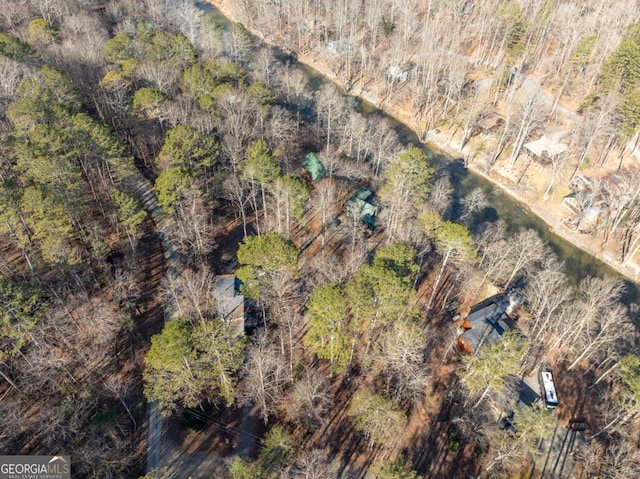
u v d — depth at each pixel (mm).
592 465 51438
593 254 80188
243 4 150250
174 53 97062
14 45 88375
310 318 50031
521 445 49219
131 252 68750
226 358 48594
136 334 59562
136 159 86812
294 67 129500
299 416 52250
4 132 69312
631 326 58594
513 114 104062
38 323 49781
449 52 121312
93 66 92312
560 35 117125
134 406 53250
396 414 45469
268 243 53781
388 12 140375
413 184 67500
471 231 81875
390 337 51688
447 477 50938
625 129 85375
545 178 92625
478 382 50125
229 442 51312
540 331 60469
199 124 76688
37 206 53344
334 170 86125
